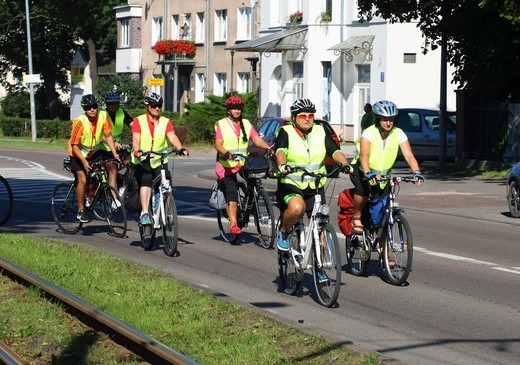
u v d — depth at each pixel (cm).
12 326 1280
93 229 2422
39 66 10750
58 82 11244
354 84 6241
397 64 5897
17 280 1628
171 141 1966
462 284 1619
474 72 4084
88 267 1708
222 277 1691
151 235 2000
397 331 1266
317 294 1444
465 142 4316
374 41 5988
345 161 1441
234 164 2030
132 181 2103
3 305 1422
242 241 2169
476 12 3925
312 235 1441
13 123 9556
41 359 1126
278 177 1463
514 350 1161
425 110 4703
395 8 4084
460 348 1172
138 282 1554
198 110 7106
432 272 1738
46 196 3409
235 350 1089
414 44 5897
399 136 1599
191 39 8469
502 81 4012
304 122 1452
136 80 9231
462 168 4238
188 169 5034
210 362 1042
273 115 7156
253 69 7662
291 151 1454
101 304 1373
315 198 1436
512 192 2656
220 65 8094
